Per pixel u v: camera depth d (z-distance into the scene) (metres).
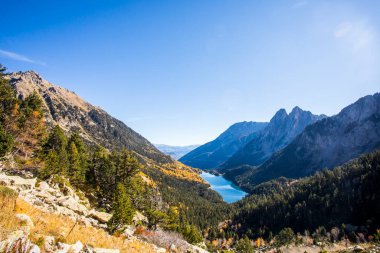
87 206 39.69
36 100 64.12
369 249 31.73
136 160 53.94
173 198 193.75
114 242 17.50
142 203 58.94
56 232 13.32
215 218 186.62
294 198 174.62
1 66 54.91
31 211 14.58
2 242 8.61
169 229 50.12
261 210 173.88
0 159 41.66
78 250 11.69
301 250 92.56
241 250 100.88
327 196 155.12
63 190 37.34
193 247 29.84
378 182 145.75
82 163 56.69
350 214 137.25
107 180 52.53
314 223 140.25
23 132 52.19
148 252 19.31
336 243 98.56
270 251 101.31
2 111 51.56
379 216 123.31
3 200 13.49
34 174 44.22
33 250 9.13
